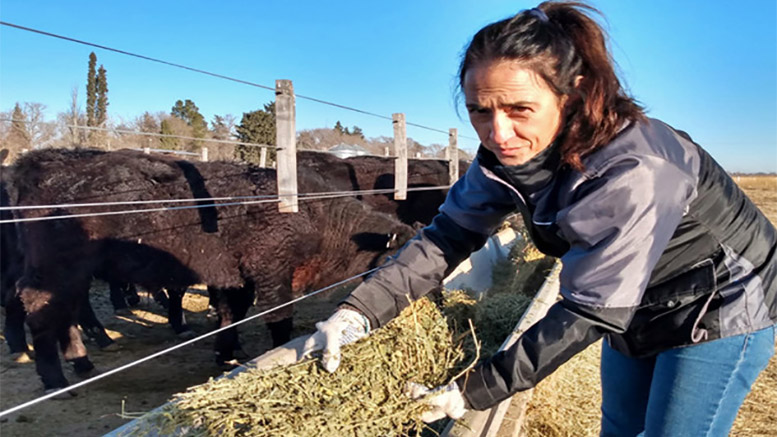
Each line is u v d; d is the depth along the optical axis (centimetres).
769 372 446
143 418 171
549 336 142
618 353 202
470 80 130
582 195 139
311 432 160
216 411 163
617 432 209
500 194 180
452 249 194
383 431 168
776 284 161
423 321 215
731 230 150
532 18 128
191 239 473
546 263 619
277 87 423
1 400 421
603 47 131
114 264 467
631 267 133
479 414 214
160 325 634
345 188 741
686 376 160
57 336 444
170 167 480
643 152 131
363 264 516
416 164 932
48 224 434
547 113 130
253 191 479
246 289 512
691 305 155
